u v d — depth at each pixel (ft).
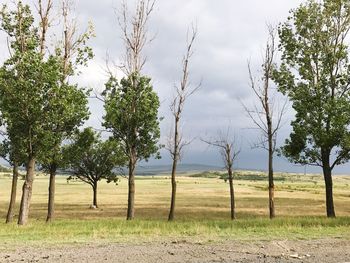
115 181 179.73
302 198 249.55
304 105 107.04
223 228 65.82
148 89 112.06
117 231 58.23
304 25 112.47
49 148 94.68
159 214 153.28
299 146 109.29
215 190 340.59
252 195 276.00
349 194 302.66
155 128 111.24
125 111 110.83
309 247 45.70
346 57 109.60
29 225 78.79
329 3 110.93
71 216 144.05
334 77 111.14
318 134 103.19
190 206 191.62
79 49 100.58
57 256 38.63
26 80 86.33
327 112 104.47
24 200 88.99
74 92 94.94
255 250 43.32
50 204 110.83
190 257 39.17
